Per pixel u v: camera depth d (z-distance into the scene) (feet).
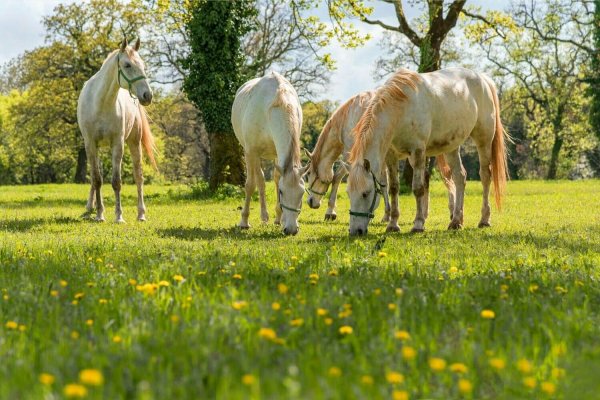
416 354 10.57
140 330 11.83
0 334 11.93
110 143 43.55
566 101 189.37
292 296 15.31
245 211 38.81
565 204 63.05
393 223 37.65
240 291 15.46
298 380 9.19
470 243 30.45
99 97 41.81
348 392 8.54
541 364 10.66
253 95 37.76
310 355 10.40
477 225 42.16
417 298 15.06
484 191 41.11
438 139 37.24
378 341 11.22
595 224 41.86
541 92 200.64
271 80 37.65
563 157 204.64
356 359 10.46
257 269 19.38
